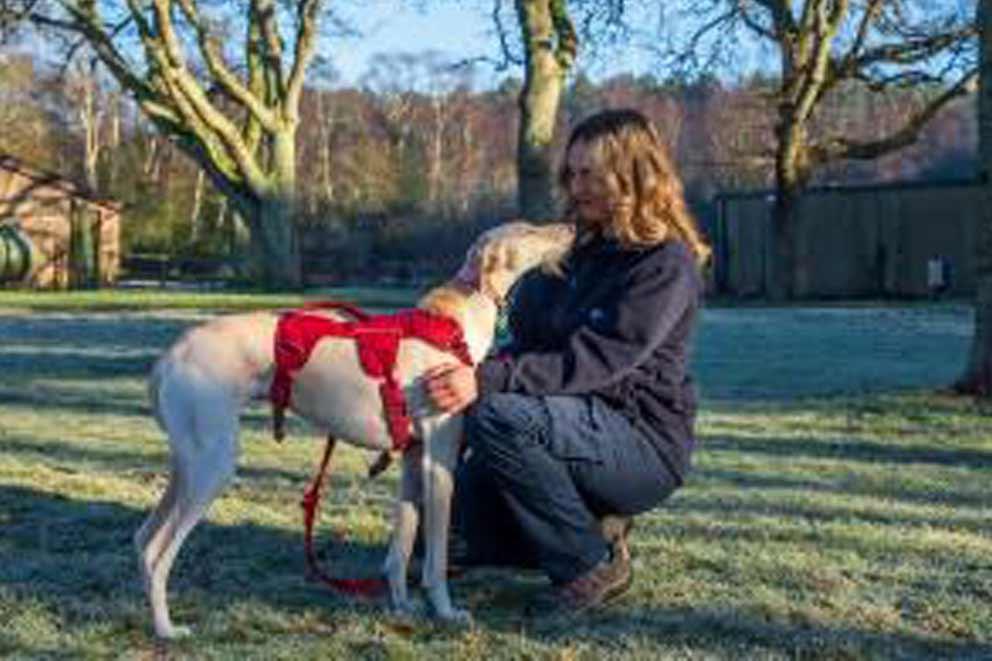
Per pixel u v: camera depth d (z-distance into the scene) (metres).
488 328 5.07
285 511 6.88
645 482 5.10
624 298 5.03
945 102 31.33
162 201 59.31
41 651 4.67
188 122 33.94
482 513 5.34
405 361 4.92
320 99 68.19
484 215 53.78
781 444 9.61
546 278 5.32
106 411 11.18
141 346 18.23
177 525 4.79
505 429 4.94
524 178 19.70
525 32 19.62
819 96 31.62
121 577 5.61
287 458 8.57
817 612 5.19
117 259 45.97
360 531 6.45
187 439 4.76
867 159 32.75
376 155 65.50
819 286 39.56
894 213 39.16
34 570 5.71
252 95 35.25
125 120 64.12
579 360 5.00
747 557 6.01
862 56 30.62
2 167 41.56
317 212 54.53
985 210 11.48
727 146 48.12
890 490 7.80
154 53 30.95
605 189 5.09
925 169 60.06
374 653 4.65
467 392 4.90
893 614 5.19
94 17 29.47
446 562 5.19
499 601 5.32
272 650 4.68
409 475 5.11
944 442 9.75
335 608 5.19
